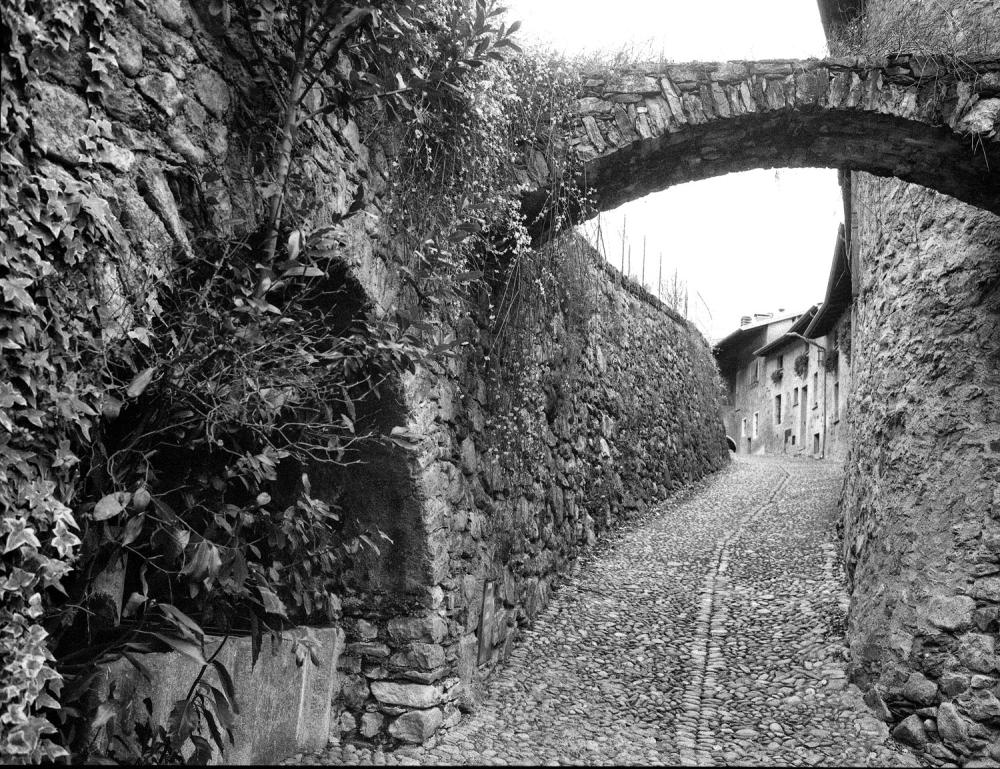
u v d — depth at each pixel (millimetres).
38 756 1787
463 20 3336
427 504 3861
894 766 3809
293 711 3539
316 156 2865
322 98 2918
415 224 3682
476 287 4617
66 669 2215
